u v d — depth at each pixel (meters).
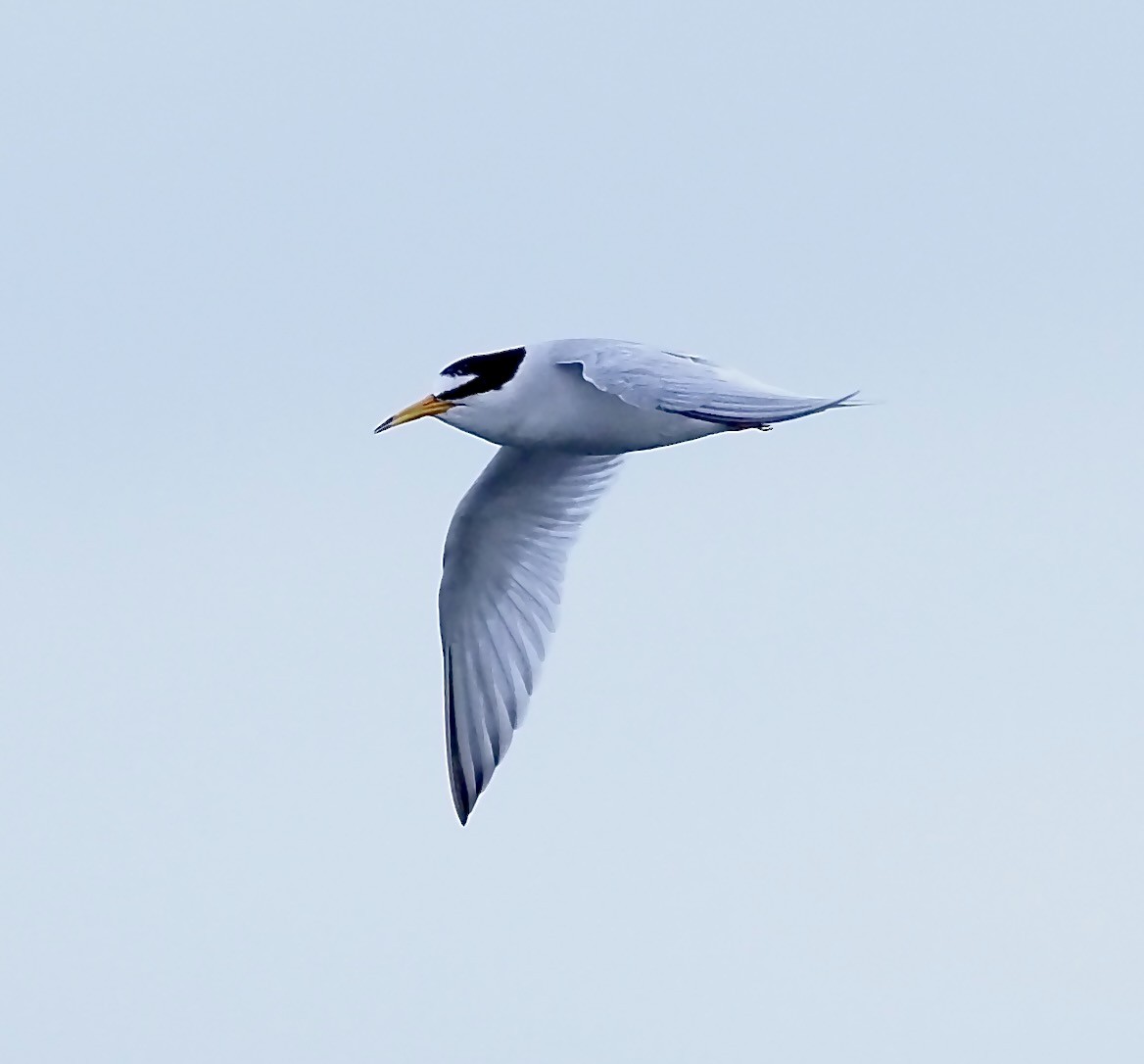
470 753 17.50
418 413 15.59
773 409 13.38
